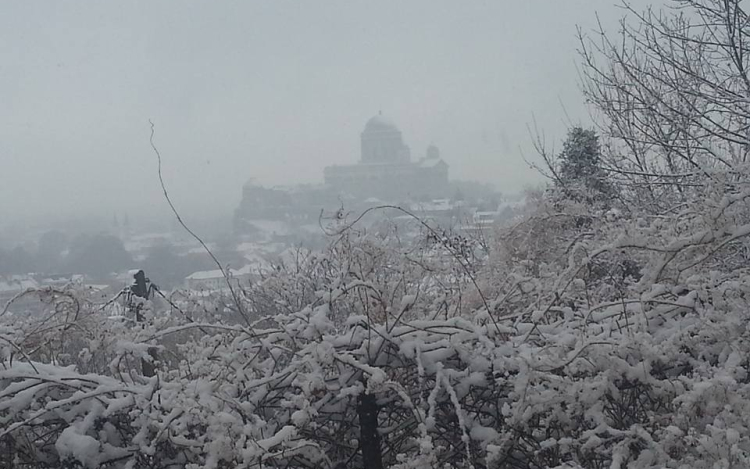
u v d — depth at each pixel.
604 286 5.02
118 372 3.83
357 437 3.68
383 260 4.20
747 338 3.48
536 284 4.13
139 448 3.40
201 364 3.44
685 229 4.27
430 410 3.29
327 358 3.31
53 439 3.59
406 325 3.61
